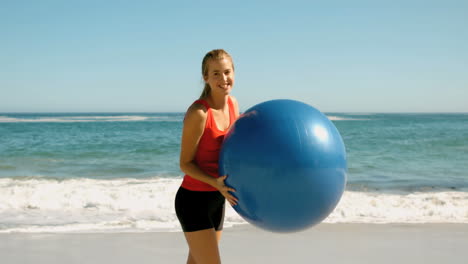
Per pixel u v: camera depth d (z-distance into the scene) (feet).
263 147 6.89
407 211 20.01
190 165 7.83
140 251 13.51
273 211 7.09
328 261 12.52
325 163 6.95
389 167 38.17
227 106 8.63
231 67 8.25
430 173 34.63
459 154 47.98
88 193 23.93
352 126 135.33
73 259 12.73
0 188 25.70
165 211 20.06
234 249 13.70
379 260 12.62
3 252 13.34
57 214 19.29
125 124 141.79
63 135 83.05
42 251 13.48
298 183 6.82
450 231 16.03
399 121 194.49
